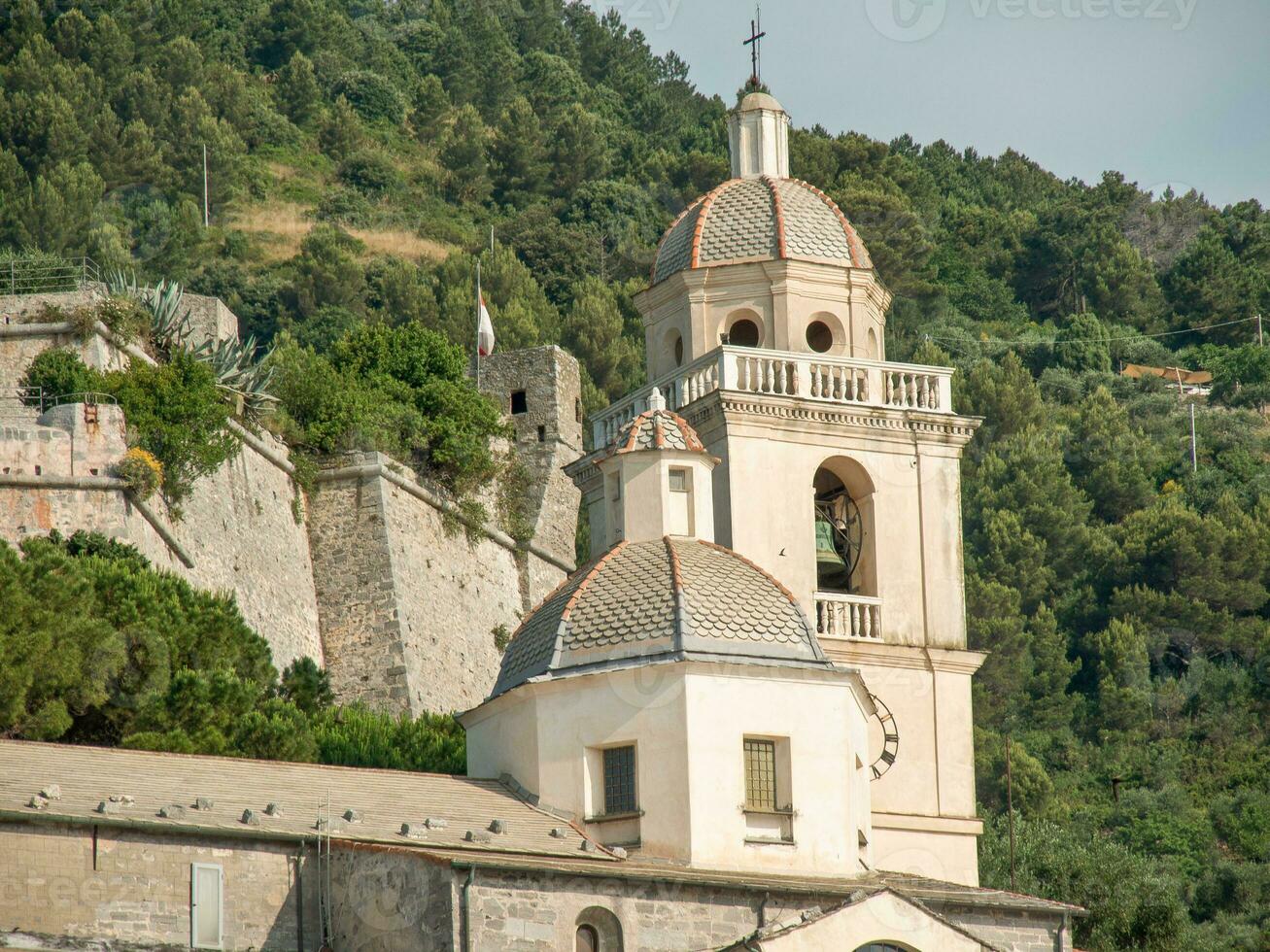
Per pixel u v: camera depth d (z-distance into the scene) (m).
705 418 140.12
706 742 114.12
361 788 114.25
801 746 115.94
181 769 112.31
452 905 101.25
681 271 147.75
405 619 198.12
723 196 151.62
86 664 140.62
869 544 141.62
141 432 178.00
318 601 199.38
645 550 123.06
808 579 138.12
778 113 156.75
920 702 139.00
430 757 148.50
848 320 147.88
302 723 148.88
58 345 186.12
